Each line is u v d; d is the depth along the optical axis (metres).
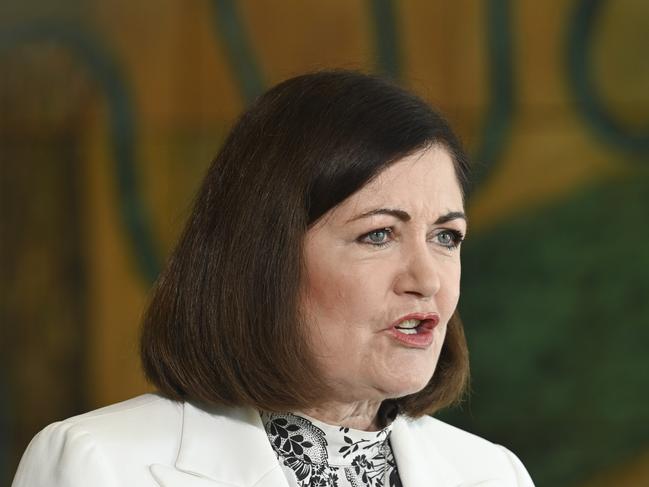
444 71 13.98
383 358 5.93
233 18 14.46
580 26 13.73
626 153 13.60
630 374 13.55
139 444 6.04
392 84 6.23
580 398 13.63
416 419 6.95
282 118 6.12
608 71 13.67
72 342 14.67
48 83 14.77
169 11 14.60
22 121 14.78
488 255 13.84
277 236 5.93
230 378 6.06
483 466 7.12
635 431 13.52
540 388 13.73
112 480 5.79
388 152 5.90
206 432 6.21
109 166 14.68
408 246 5.94
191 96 14.57
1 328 14.73
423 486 6.55
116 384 14.57
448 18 13.99
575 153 13.72
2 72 14.78
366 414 6.41
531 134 13.80
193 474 6.00
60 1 14.73
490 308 13.84
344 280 5.89
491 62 13.91
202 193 6.31
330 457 6.30
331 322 5.93
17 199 14.79
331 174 5.87
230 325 6.04
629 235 13.57
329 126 5.95
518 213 13.80
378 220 5.87
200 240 6.23
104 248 14.67
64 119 14.75
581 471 13.62
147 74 14.64
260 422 6.28
